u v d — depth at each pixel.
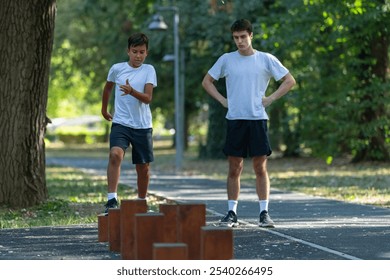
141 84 24.30
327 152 63.16
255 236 21.42
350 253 18.53
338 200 32.88
